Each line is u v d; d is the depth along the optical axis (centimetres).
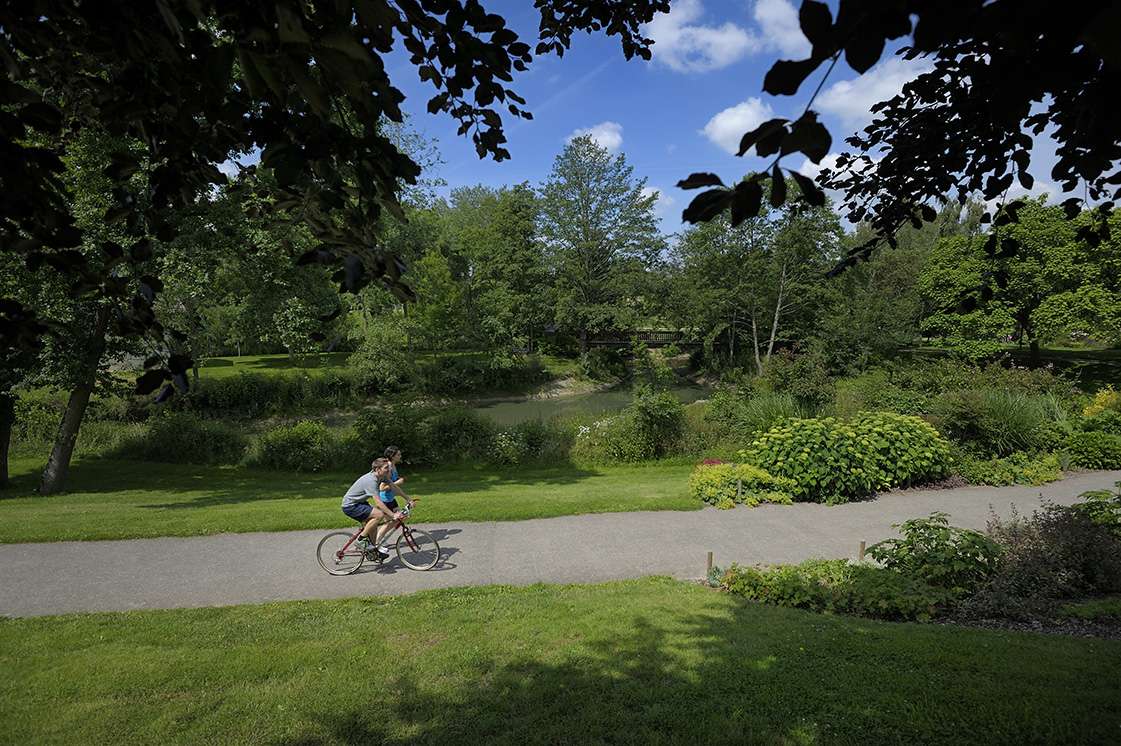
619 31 322
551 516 1060
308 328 1530
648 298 4362
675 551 882
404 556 856
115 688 485
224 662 527
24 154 184
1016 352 3731
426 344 3762
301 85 138
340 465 1753
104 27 161
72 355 1269
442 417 1850
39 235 195
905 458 1230
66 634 599
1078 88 150
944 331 3366
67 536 949
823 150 109
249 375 3053
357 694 469
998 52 148
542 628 586
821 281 3578
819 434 1190
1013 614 593
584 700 444
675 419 1789
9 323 203
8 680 500
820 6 93
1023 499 1164
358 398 3303
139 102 181
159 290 205
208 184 236
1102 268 2844
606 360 4519
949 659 468
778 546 903
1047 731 367
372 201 189
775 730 390
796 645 516
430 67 216
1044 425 1524
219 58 141
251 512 1106
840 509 1105
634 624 586
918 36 95
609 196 4394
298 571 807
